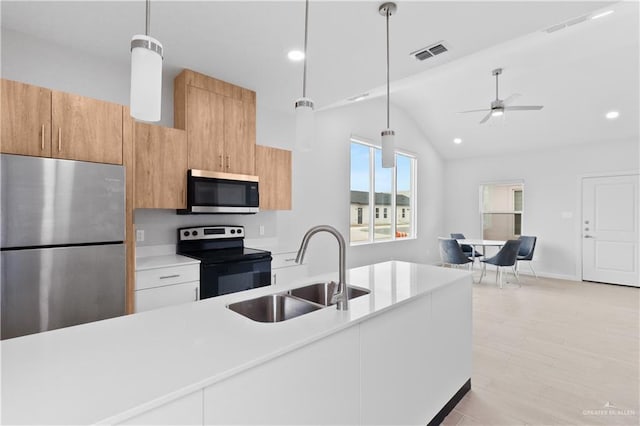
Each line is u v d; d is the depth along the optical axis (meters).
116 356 0.98
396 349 1.59
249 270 3.06
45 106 2.04
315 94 3.45
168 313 1.38
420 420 1.78
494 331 3.37
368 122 5.39
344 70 2.83
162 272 2.53
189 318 1.32
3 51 2.26
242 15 2.03
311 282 1.97
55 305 2.02
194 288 2.70
